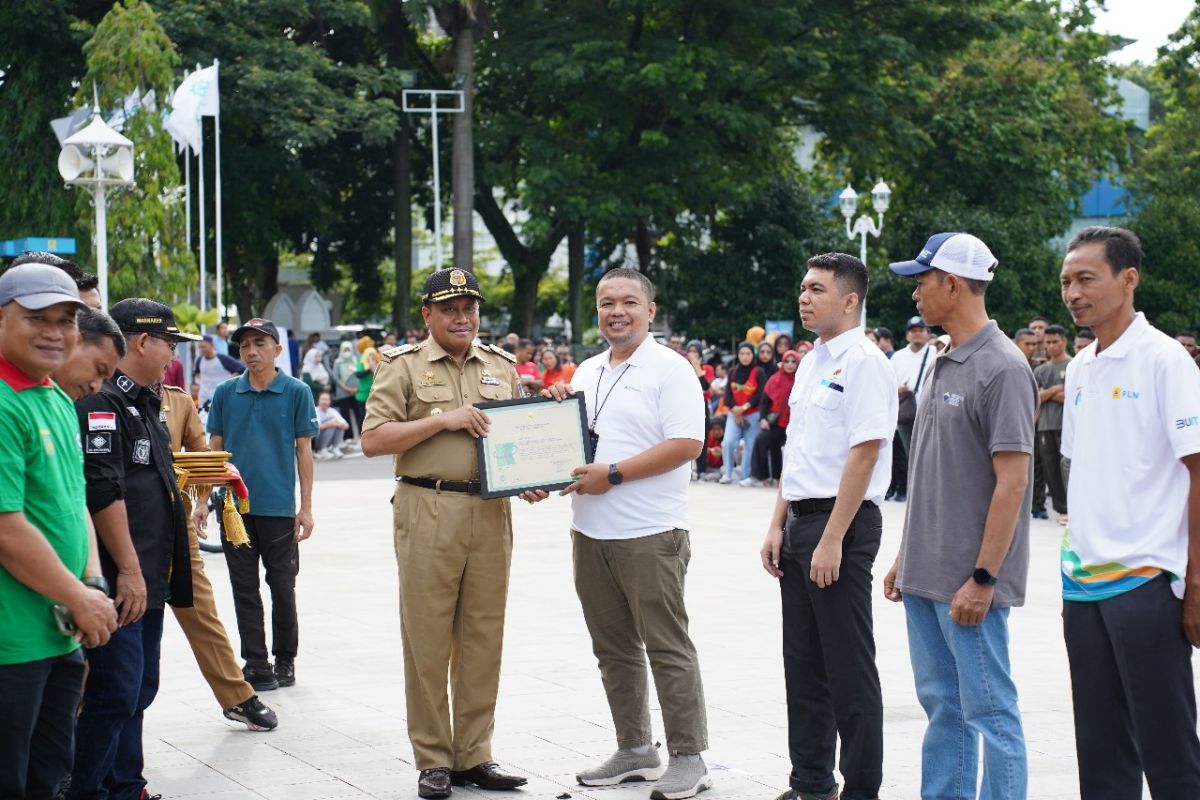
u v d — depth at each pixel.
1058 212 40.88
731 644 8.79
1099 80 44.91
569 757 6.40
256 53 32.03
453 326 6.09
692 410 5.96
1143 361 4.56
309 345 28.16
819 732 5.66
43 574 4.10
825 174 43.50
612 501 5.95
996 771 4.87
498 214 37.34
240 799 5.78
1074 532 4.73
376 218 40.34
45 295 4.10
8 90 32.19
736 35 34.53
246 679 7.70
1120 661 4.60
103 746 5.22
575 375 6.39
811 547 5.55
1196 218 40.22
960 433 4.89
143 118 24.70
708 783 5.89
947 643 5.05
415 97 36.31
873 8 35.25
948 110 39.31
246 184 35.28
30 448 4.16
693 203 35.19
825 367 5.58
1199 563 4.45
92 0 32.28
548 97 34.50
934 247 4.93
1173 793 4.55
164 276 24.94
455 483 6.01
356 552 12.92
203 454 6.78
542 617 9.70
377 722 7.05
